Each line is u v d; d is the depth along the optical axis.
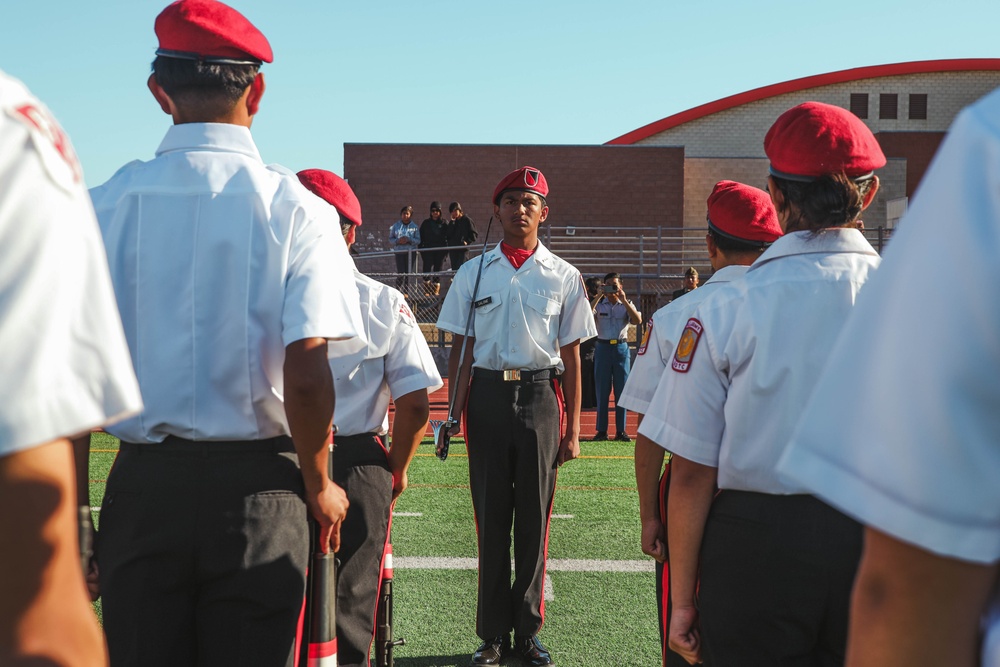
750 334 1.95
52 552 0.86
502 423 4.07
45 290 0.86
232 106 2.11
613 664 3.95
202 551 1.95
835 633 1.91
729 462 1.96
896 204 25.33
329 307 2.01
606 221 25.22
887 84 31.92
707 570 2.01
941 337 0.76
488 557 4.01
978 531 0.77
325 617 2.15
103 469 8.73
